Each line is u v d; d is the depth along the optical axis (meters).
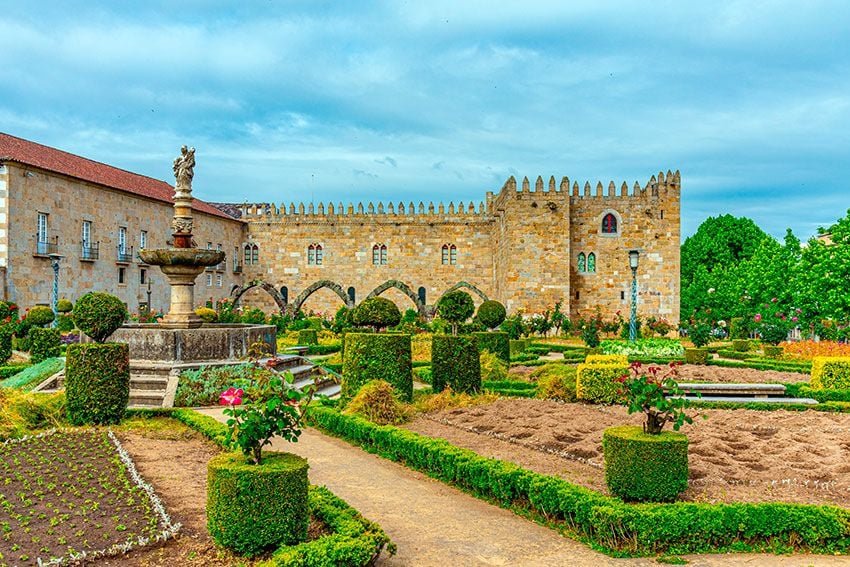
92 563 8.48
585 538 9.71
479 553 9.25
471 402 19.23
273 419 8.93
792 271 51.66
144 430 15.80
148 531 9.40
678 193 57.25
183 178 25.12
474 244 67.19
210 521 8.71
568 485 10.52
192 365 21.02
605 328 51.09
